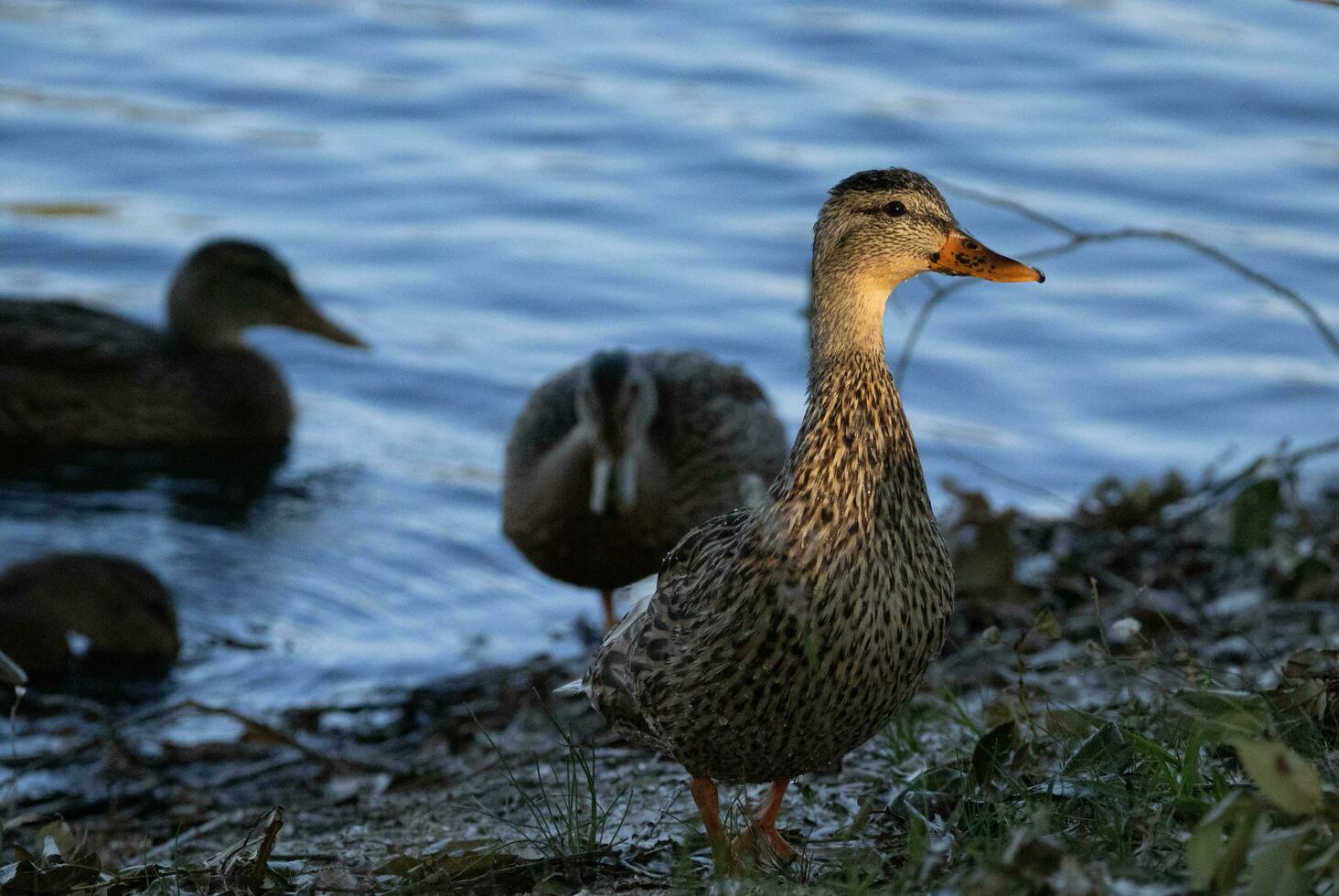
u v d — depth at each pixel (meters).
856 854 5.77
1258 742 4.65
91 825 8.71
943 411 15.32
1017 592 10.48
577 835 6.20
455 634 11.95
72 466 15.64
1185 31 20.70
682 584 5.84
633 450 10.78
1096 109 19.23
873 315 5.78
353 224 18.08
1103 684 8.11
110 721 10.30
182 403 15.95
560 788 7.37
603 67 20.48
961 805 5.66
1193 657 6.96
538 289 16.86
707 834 6.06
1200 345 15.97
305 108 19.84
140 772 9.51
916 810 5.90
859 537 5.50
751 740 5.72
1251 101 19.19
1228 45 20.41
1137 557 11.39
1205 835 4.48
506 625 12.09
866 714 5.70
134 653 11.41
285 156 18.92
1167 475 12.04
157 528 13.89
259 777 9.27
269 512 14.25
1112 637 9.64
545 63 20.61
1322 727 5.96
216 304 16.30
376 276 17.34
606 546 11.09
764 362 15.86
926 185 5.85
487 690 10.38
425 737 9.83
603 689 6.10
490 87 20.06
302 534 13.73
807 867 5.80
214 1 22.16
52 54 20.83
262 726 9.53
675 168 18.50
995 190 17.80
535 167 18.66
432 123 19.56
